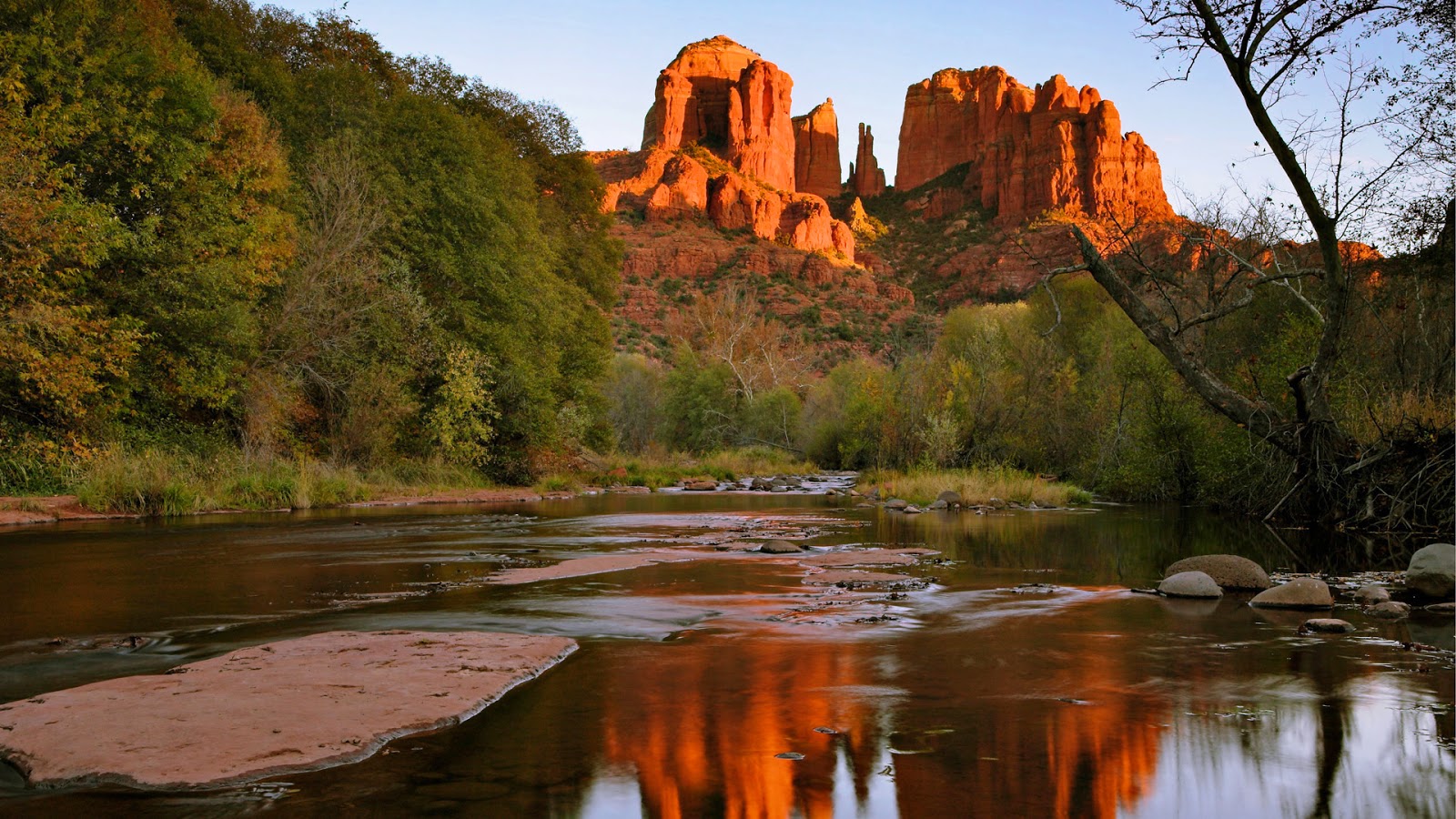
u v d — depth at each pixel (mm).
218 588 7301
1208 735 3486
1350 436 15320
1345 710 3877
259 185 18109
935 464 25766
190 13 21281
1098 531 13523
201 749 3133
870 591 7438
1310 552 11305
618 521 14703
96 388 15086
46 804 2695
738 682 4328
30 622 5789
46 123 14594
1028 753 3256
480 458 24516
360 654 4691
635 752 3242
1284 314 21281
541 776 2975
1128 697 4086
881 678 4430
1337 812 2713
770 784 2912
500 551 10172
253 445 18516
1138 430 22047
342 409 21219
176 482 15305
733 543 11148
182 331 16906
